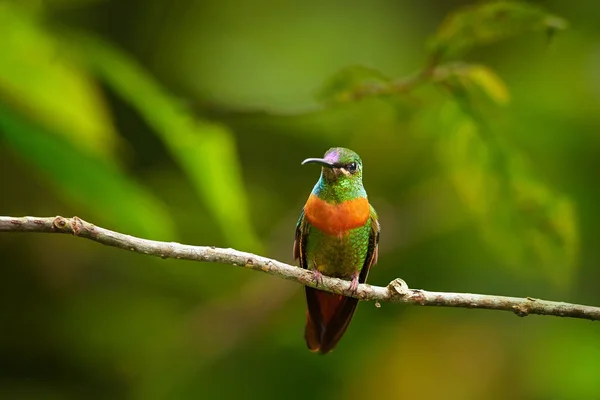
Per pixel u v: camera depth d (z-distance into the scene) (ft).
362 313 38.81
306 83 35.63
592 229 35.50
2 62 20.24
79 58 21.67
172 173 38.32
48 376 36.40
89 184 20.83
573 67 38.52
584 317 19.21
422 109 26.48
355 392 37.29
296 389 37.47
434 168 38.19
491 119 25.61
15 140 20.31
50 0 23.62
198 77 36.14
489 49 39.81
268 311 39.40
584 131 36.60
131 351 36.96
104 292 37.70
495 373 37.17
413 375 37.60
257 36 37.17
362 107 30.01
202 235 36.58
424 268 38.19
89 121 20.90
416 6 39.34
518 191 25.81
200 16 37.73
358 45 37.47
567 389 34.32
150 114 21.52
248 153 38.86
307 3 38.09
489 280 36.58
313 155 38.86
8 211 34.35
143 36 37.29
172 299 38.45
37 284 36.88
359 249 26.86
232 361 38.32
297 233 27.25
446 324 38.96
